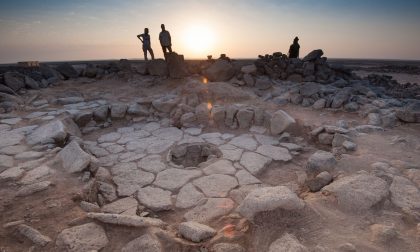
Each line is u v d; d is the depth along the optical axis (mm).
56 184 3561
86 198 3471
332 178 3660
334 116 6859
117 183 4336
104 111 7180
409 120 5785
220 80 10461
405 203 2941
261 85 9820
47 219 2869
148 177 4504
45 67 11438
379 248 2295
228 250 2383
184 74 10766
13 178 3668
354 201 2861
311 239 2414
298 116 6926
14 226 2711
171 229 3021
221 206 3637
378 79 12664
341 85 9703
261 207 2523
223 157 5121
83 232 2635
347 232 2506
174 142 5938
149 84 10539
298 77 10766
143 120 7418
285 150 5402
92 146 5836
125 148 5699
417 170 3648
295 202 2605
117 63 12633
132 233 2637
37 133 5469
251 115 6703
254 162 4891
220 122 6922
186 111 7277
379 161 4082
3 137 5375
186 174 4555
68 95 9391
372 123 5871
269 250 2258
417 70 29766
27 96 9039
